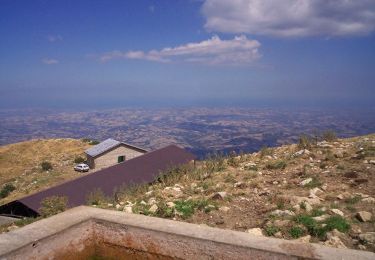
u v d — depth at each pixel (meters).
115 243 4.71
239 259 3.95
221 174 11.04
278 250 3.79
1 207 16.83
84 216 4.82
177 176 11.84
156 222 4.62
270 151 13.82
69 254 4.51
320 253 3.72
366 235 5.50
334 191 8.00
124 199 10.08
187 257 4.24
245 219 6.90
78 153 54.38
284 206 7.23
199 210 7.53
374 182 8.28
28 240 4.05
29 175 45.28
